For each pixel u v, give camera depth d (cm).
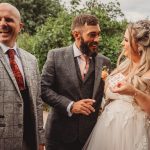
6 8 402
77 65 443
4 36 400
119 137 412
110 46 937
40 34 1025
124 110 412
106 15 983
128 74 413
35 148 413
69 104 429
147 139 407
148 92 397
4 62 393
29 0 2481
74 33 441
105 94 431
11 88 390
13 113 389
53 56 448
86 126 448
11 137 389
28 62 418
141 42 404
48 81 443
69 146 450
